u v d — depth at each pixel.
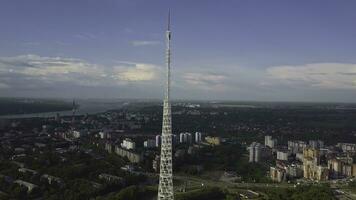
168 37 189.12
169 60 188.12
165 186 187.00
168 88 187.25
